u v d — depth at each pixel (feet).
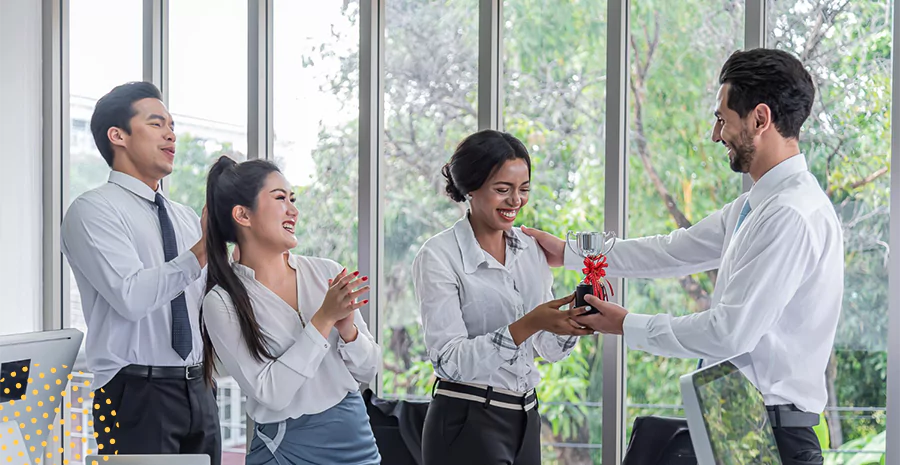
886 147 10.25
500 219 8.02
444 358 7.73
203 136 13.89
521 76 12.12
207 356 7.20
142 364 9.55
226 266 6.87
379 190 12.79
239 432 13.43
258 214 6.86
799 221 6.87
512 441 7.89
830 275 7.13
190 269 9.20
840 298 7.25
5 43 13.61
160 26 14.14
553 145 11.93
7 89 13.65
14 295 13.75
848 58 10.43
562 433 11.80
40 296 14.24
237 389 13.42
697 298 11.17
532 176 12.07
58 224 14.37
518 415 7.94
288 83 13.43
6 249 13.62
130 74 14.24
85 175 14.48
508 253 8.39
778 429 7.22
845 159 10.45
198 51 13.96
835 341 10.51
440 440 7.89
